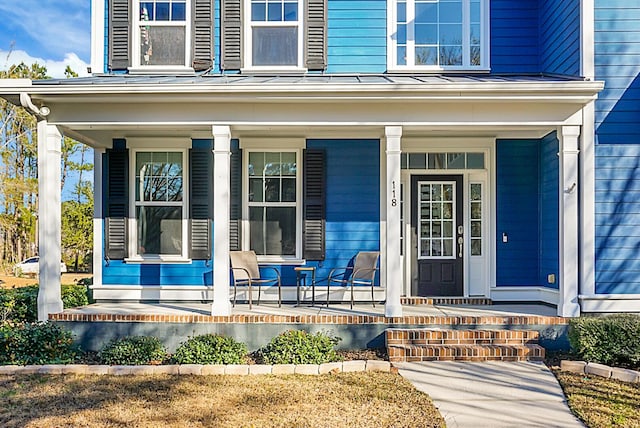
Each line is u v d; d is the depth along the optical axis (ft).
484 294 28.04
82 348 22.25
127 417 14.11
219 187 22.12
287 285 27.55
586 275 22.18
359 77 26.50
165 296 27.27
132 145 27.53
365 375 18.08
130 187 27.66
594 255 22.24
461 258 28.27
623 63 22.35
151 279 27.58
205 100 21.80
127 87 21.02
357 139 27.61
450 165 28.22
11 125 80.74
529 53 27.84
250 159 27.91
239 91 21.04
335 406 14.96
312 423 13.71
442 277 28.25
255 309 24.49
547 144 26.30
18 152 81.61
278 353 19.42
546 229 26.43
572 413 14.61
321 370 18.47
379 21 28.17
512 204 27.63
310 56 27.81
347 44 28.17
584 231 22.22
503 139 27.66
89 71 28.40
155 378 17.70
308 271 27.53
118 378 17.67
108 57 28.14
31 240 75.92
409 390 16.39
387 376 17.95
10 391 16.21
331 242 27.61
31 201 78.13
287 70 27.68
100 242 27.58
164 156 27.94
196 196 27.55
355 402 15.30
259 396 15.79
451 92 20.97
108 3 28.22
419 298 27.30
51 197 22.49
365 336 21.83
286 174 27.96
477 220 28.43
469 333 21.03
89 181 93.15
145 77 26.78
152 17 28.40
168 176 27.94
